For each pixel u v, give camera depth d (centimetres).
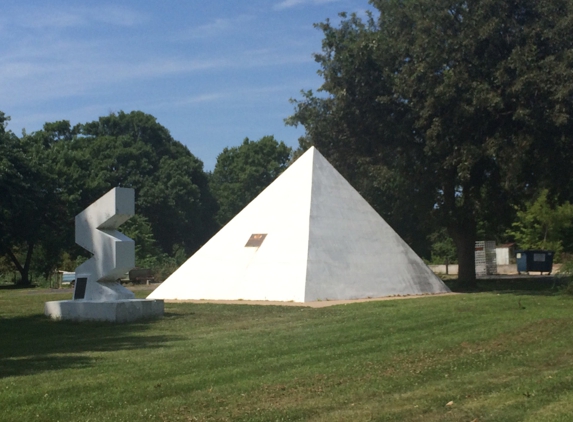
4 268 5519
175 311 1916
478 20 2530
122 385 883
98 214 1900
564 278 2208
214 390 855
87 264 1905
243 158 8575
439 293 2536
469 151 2533
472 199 2914
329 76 3155
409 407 764
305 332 1366
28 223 3675
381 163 3216
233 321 1644
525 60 2400
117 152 6775
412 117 2880
